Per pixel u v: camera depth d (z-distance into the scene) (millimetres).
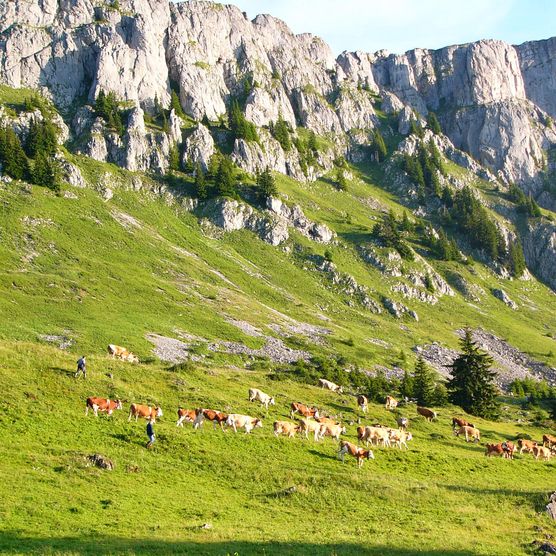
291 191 195250
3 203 123688
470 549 24703
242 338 99062
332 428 44906
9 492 25672
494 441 56781
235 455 36594
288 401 56750
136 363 57438
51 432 34875
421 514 30250
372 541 25047
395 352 117000
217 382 57312
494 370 123625
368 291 148625
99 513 25406
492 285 183375
